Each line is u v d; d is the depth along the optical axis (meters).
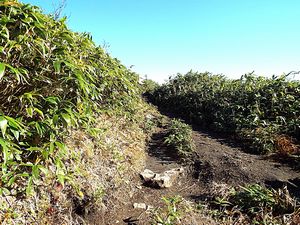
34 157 2.80
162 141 6.75
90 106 3.39
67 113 2.79
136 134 6.45
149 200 4.28
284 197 3.79
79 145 3.88
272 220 3.37
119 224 3.46
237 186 4.55
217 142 6.78
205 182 4.98
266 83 8.05
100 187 3.68
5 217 2.50
